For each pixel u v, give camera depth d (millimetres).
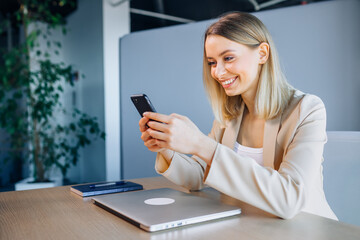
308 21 1965
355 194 1047
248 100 984
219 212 631
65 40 3791
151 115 699
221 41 819
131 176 2916
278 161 895
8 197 840
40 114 3266
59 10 3592
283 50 2047
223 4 4086
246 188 655
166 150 875
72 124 3213
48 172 3400
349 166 1061
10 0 3393
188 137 679
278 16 2062
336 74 1880
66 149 3227
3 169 3785
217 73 852
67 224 601
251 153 1000
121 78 2967
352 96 1834
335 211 1074
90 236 534
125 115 2945
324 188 1097
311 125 792
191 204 689
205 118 2434
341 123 1869
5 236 540
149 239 518
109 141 3104
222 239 518
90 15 3244
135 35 2828
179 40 2547
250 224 597
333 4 1885
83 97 3465
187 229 567
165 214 614
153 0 3945
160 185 992
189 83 2508
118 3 3068
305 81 1981
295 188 652
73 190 900
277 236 532
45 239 523
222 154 672
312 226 587
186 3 4066
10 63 3072
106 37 3045
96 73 3205
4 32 3938
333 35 1885
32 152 3262
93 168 3332
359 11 1803
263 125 995
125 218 622
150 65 2732
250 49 840
